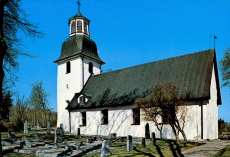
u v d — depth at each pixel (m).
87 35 35.53
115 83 27.70
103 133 25.22
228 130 30.66
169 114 16.28
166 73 23.25
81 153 12.69
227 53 26.62
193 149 12.86
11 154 13.53
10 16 9.06
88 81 32.38
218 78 22.16
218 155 10.66
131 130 22.64
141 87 23.97
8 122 36.56
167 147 13.45
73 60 32.88
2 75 6.32
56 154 12.44
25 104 45.34
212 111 19.75
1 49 6.27
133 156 10.88
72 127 29.47
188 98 18.92
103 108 25.80
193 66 21.56
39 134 28.03
